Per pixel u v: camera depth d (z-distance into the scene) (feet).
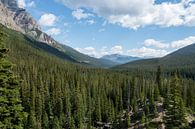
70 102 506.48
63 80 556.51
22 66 624.59
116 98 532.32
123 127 435.94
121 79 655.35
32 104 449.89
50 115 472.85
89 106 506.07
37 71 605.31
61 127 433.48
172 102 138.92
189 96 414.41
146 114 421.59
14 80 57.41
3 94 55.83
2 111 53.93
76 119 458.09
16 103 57.26
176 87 150.20
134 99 482.69
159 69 504.02
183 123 137.49
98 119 489.67
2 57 56.95
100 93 556.10
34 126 380.99
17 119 56.65
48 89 515.91
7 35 58.13
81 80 606.55
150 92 504.84
